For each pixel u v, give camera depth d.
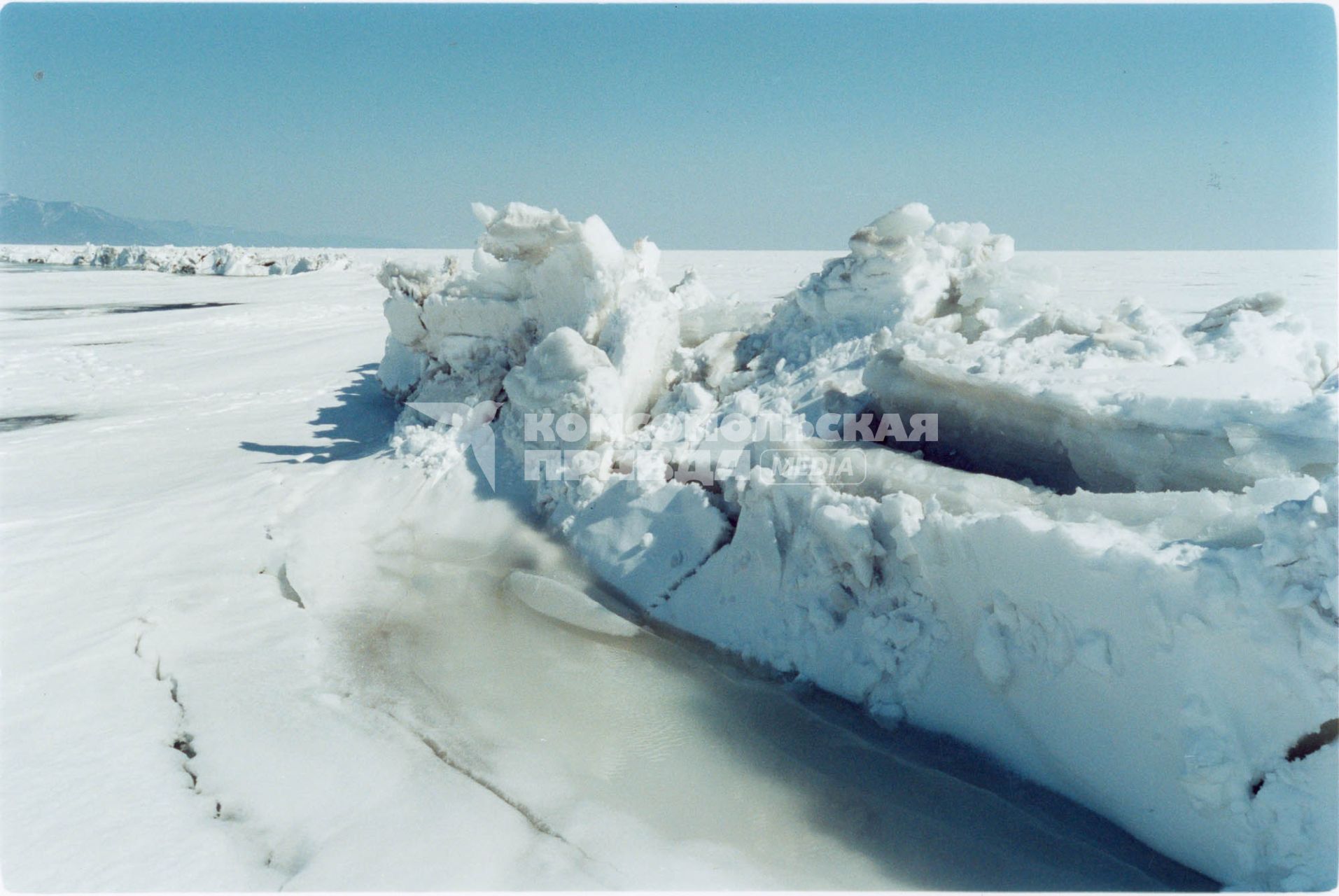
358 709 4.62
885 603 4.64
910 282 7.18
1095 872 3.32
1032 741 3.86
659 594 5.71
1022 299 6.82
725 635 5.24
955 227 7.96
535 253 8.41
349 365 14.11
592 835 3.62
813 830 3.67
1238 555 3.20
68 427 10.51
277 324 19.73
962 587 4.18
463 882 3.33
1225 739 3.20
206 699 4.65
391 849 3.52
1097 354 5.24
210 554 6.51
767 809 3.82
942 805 3.77
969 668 4.19
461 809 3.78
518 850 3.54
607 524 6.29
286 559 6.45
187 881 3.32
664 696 4.76
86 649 5.08
